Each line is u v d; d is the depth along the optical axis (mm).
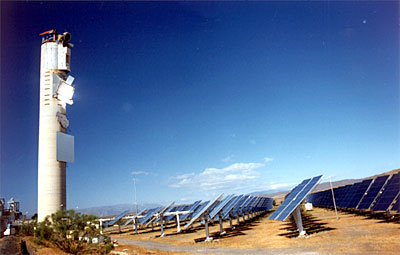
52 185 49500
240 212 58281
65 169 52156
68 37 56781
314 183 30906
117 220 67500
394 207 30828
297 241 28828
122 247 35750
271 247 27797
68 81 54781
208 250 29984
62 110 53344
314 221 44062
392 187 32469
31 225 48781
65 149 51688
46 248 31141
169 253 29344
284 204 35062
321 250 23234
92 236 30797
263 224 51125
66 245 30953
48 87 52750
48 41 55844
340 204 50500
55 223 31000
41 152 50625
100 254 29328
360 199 40938
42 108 52188
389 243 22500
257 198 69812
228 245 32281
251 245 30391
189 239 40875
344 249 22438
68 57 56406
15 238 42062
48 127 51219
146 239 47000
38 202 49656
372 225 32062
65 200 51281
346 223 36844
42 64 54375
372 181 40500
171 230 58219
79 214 31484
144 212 70125
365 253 20453
